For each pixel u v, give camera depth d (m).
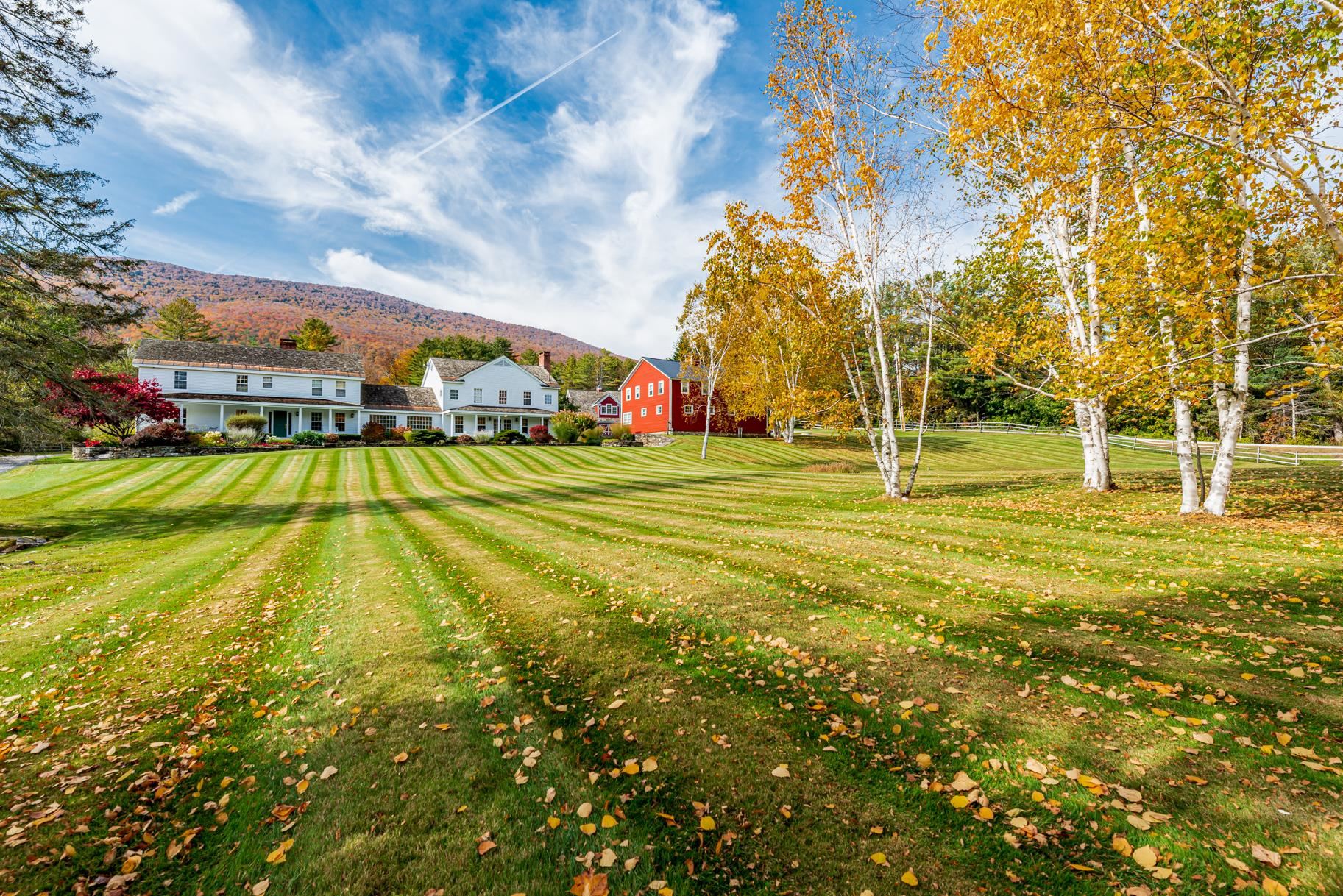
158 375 36.56
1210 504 10.24
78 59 12.70
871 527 11.23
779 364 36.22
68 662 5.81
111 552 11.91
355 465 28.67
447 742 4.05
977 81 10.09
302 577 9.45
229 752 4.05
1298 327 7.80
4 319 13.21
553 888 2.72
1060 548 8.86
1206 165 7.52
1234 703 4.07
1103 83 8.22
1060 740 3.74
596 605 7.09
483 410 46.81
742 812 3.19
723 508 15.23
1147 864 2.67
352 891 2.75
